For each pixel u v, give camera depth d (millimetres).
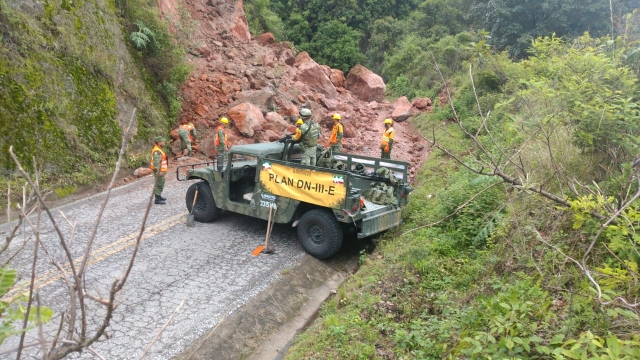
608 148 5402
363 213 7688
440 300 5898
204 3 22266
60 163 11172
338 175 7551
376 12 34250
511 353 3893
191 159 14453
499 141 11109
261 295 6570
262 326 6023
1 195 9445
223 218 9758
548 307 4562
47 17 12336
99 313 5797
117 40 14750
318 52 31547
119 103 13797
